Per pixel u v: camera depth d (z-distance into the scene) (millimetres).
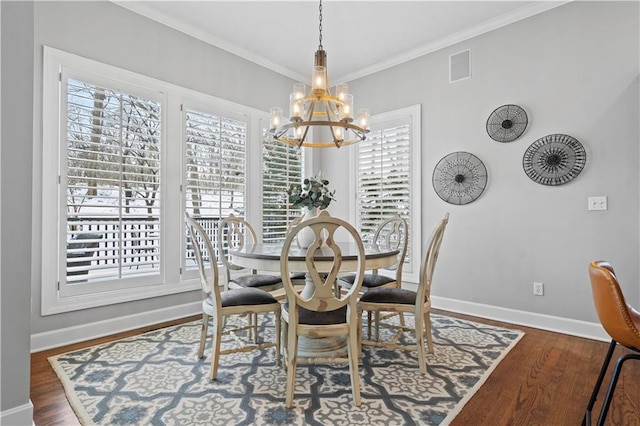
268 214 4207
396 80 4105
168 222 3283
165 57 3297
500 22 3271
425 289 2189
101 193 2861
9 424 1447
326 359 1857
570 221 2895
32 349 2508
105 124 2887
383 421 1647
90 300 2793
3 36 1471
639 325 1505
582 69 2846
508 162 3234
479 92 3434
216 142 3691
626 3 2662
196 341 2711
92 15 2832
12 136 1492
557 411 1732
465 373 2146
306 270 2047
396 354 2447
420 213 3871
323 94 2457
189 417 1675
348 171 4574
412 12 3156
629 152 2633
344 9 3107
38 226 2551
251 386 1985
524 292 3139
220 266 3697
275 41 3709
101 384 1999
